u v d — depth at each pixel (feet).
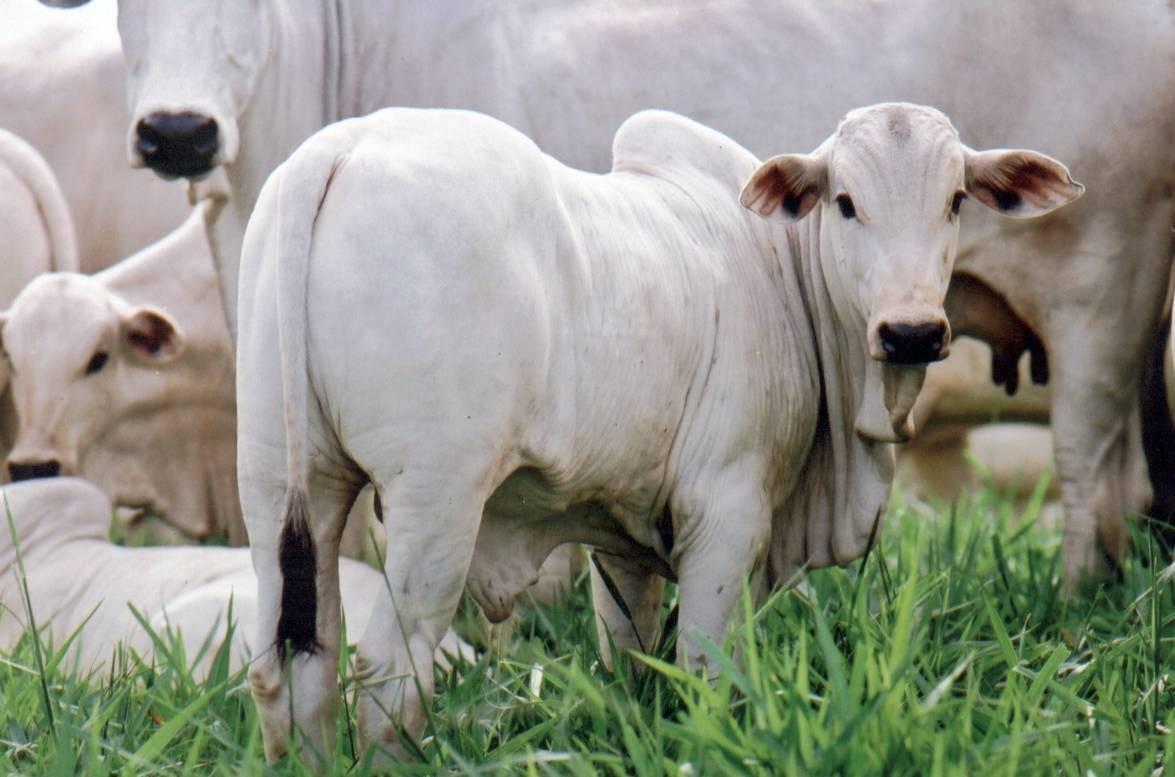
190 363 61.57
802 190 36.04
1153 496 51.52
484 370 30.25
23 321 58.23
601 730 30.89
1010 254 48.70
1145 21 48.78
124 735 32.99
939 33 49.47
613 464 34.06
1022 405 77.25
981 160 35.88
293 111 48.37
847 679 32.83
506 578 34.83
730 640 32.96
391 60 49.62
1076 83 48.88
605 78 49.73
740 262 36.88
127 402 60.18
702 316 35.42
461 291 29.94
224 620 43.68
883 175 34.32
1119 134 48.70
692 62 49.80
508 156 31.45
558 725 32.01
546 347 31.55
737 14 50.24
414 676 30.17
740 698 34.17
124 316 59.41
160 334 59.21
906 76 49.44
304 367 29.76
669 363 34.50
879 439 36.91
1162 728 32.01
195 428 62.13
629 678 36.65
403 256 29.68
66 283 59.26
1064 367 49.37
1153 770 30.30
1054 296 49.08
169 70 45.42
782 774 26.94
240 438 31.07
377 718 30.12
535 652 34.50
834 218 35.50
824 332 37.47
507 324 30.55
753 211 35.88
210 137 45.21
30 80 67.87
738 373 35.78
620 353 33.32
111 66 67.87
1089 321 49.08
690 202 36.91
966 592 43.55
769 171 35.55
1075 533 49.70
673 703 34.40
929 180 34.22
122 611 48.11
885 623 35.70
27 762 32.01
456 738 32.14
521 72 49.65
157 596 48.32
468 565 31.09
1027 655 37.32
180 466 62.03
